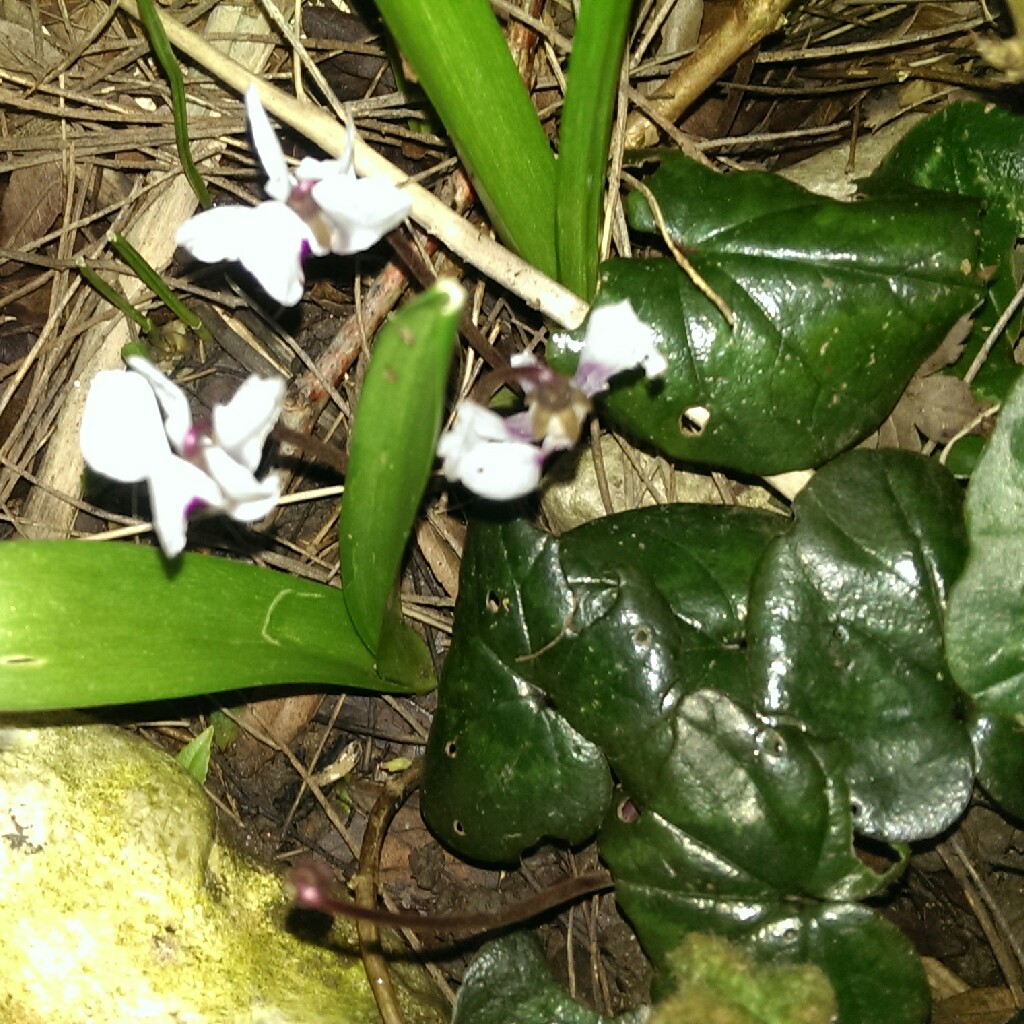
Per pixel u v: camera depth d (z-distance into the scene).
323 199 0.26
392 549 0.27
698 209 0.31
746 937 0.30
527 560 0.31
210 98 0.34
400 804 0.34
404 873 0.35
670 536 0.32
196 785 0.33
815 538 0.31
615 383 0.30
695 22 0.35
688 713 0.30
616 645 0.30
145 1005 0.30
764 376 0.31
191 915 0.31
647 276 0.31
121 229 0.35
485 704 0.31
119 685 0.28
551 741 0.31
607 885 0.31
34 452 0.34
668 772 0.30
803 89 0.35
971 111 0.33
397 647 0.32
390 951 0.33
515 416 0.26
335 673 0.31
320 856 0.34
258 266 0.26
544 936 0.34
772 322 0.31
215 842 0.32
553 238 0.31
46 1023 0.30
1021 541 0.30
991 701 0.30
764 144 0.36
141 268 0.33
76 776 0.31
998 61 0.29
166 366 0.35
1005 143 0.33
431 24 0.27
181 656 0.29
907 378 0.31
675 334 0.30
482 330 0.34
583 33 0.27
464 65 0.28
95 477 0.34
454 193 0.34
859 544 0.31
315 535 0.35
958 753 0.30
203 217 0.26
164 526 0.25
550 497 0.34
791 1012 0.30
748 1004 0.30
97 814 0.31
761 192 0.31
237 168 0.35
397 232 0.28
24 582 0.28
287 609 0.30
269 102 0.32
